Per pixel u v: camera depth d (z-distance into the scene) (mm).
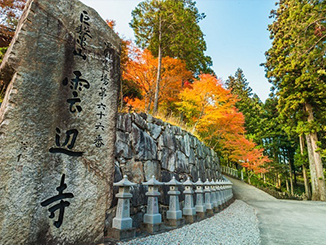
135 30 15477
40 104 2443
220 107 13531
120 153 5082
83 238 2572
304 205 13086
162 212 5699
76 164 2672
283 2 23672
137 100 14211
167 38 15273
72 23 2963
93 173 2824
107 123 3135
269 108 30078
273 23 23672
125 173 4957
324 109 18500
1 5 9406
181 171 7598
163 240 3734
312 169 18641
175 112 17844
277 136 29703
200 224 5383
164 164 6645
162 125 7434
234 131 16312
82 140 2787
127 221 3855
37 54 2504
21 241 2072
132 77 14008
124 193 3957
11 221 2045
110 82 3316
